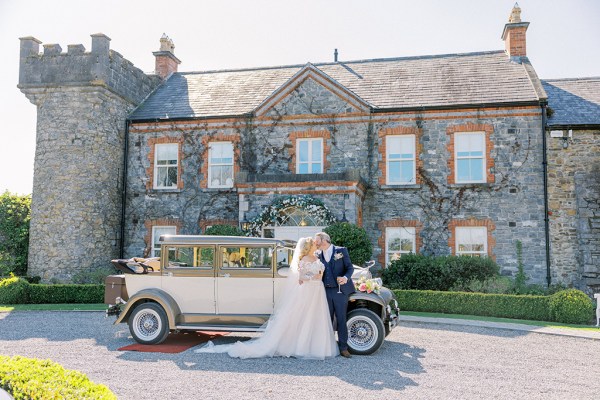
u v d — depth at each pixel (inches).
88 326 441.7
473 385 266.2
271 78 884.6
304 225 668.7
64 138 743.1
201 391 248.1
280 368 298.0
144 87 876.0
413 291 557.0
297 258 343.0
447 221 709.3
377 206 729.6
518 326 444.1
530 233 685.3
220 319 363.3
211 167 788.6
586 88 799.1
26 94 760.3
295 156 759.1
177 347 355.3
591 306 492.4
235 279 363.6
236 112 789.2
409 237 719.7
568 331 422.3
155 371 287.3
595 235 663.1
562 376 287.9
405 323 468.4
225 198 772.0
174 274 370.9
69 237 722.8
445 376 283.7
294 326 331.6
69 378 195.5
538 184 691.4
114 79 778.2
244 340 389.7
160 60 959.0
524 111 704.4
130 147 810.8
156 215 791.1
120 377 273.1
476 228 704.4
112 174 780.0
